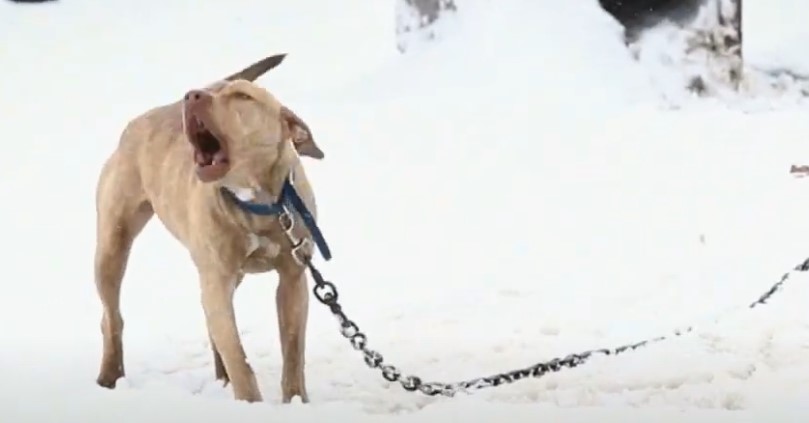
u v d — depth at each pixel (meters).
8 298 12.49
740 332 9.98
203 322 11.42
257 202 7.41
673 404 7.74
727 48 19.02
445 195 14.96
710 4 18.97
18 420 6.85
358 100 18.84
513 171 15.64
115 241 8.59
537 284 12.19
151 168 8.26
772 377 8.41
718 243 13.08
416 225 14.10
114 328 8.66
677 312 11.00
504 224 14.02
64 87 21.25
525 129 16.97
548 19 19.47
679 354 9.30
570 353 9.70
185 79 22.11
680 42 18.91
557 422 6.74
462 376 9.03
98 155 17.64
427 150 16.42
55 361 9.63
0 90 20.84
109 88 21.36
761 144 16.34
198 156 7.20
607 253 13.02
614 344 10.00
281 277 7.82
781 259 12.40
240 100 7.19
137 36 24.28
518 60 18.86
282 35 24.56
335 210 14.58
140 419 6.74
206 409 6.93
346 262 13.05
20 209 15.41
